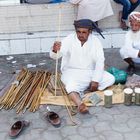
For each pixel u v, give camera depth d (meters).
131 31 4.91
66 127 3.73
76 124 3.77
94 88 4.33
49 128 3.72
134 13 4.77
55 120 3.77
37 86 4.52
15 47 6.07
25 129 3.71
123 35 6.27
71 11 6.30
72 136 3.56
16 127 3.65
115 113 3.97
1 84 4.82
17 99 4.26
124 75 4.62
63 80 4.43
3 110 4.10
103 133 3.60
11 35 6.18
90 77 4.37
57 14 6.28
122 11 6.32
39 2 6.23
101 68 4.29
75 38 4.28
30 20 6.26
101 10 6.02
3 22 6.20
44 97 4.30
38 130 3.69
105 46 6.29
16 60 5.79
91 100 4.16
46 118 3.87
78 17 6.12
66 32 6.30
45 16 6.27
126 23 6.40
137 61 5.02
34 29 6.34
